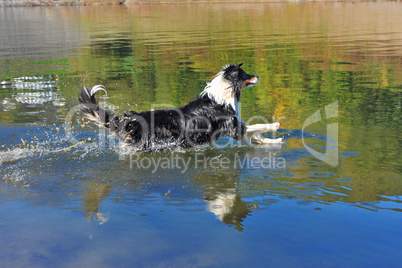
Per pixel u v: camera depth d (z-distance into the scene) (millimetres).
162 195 3740
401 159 4453
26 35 17000
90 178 4203
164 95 7590
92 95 5168
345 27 17891
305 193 3689
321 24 19234
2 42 15094
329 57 11086
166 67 10109
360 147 4875
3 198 3703
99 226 3133
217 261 2629
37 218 3285
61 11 31109
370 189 3736
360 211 3311
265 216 3254
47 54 12344
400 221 3129
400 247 2773
